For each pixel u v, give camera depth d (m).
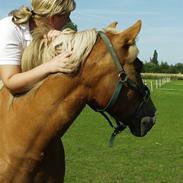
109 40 4.18
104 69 4.12
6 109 4.37
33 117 4.20
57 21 4.52
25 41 4.48
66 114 4.17
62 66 4.08
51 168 4.45
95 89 4.15
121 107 4.29
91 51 4.13
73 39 4.14
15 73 4.36
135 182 11.44
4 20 4.52
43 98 4.18
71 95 4.15
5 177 4.24
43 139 4.21
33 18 4.52
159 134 20.75
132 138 19.02
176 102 42.19
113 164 13.52
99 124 24.20
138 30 4.13
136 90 4.25
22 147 4.23
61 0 4.42
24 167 4.25
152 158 14.73
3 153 4.27
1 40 4.40
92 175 11.99
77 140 18.22
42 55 4.26
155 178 11.96
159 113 31.39
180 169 13.13
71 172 12.27
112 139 4.54
